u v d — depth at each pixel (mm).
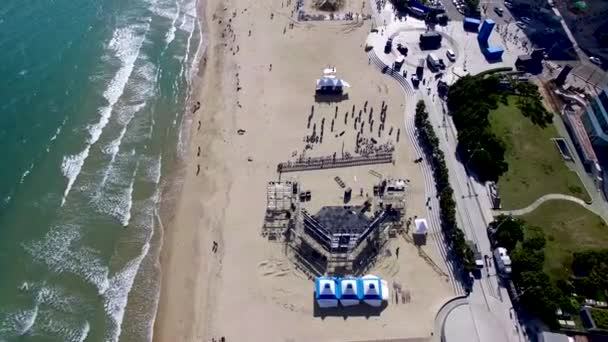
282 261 70312
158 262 71562
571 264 69250
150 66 103312
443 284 68375
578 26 116062
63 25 106188
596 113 86812
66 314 63906
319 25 114812
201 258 71562
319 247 70750
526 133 88438
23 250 69312
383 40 109750
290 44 109562
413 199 78500
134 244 73188
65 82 93875
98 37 106625
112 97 94250
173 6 121875
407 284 68125
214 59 106812
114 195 78625
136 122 91000
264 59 105562
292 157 84500
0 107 85438
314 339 62438
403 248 72188
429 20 114688
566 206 77312
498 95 95438
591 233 73625
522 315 64562
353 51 107875
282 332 63094
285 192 77438
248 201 78250
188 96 98625
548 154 85375
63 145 83312
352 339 62406
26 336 61094
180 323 64750
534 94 96188
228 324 63938
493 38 111125
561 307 63094
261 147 86500
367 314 64938
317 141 87312
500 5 121188
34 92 89938
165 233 75375
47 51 98812
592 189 80438
